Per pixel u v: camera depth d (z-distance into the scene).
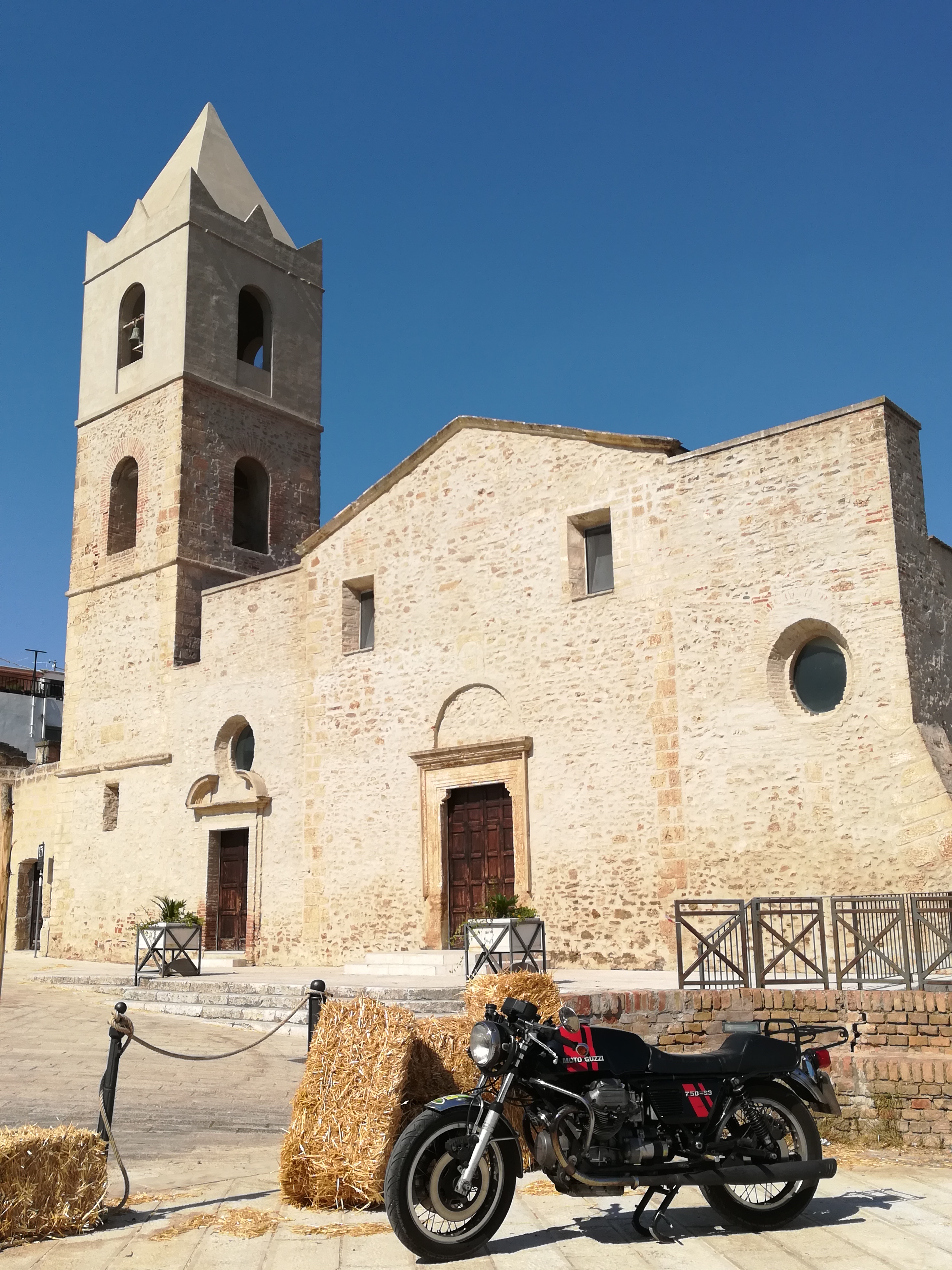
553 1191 7.00
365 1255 5.75
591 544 18.44
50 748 39.56
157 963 18.44
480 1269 5.54
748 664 15.86
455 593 19.62
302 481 28.14
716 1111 6.30
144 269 27.53
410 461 20.67
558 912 17.22
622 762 16.92
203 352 26.28
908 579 14.97
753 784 15.55
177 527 25.02
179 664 24.53
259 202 29.00
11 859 29.77
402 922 19.36
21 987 18.19
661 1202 6.77
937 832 13.79
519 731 18.23
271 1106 9.78
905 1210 6.54
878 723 14.59
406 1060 6.79
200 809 23.06
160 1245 5.92
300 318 28.95
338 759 20.88
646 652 16.95
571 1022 6.32
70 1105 9.58
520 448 19.16
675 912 13.29
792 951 10.77
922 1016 9.37
